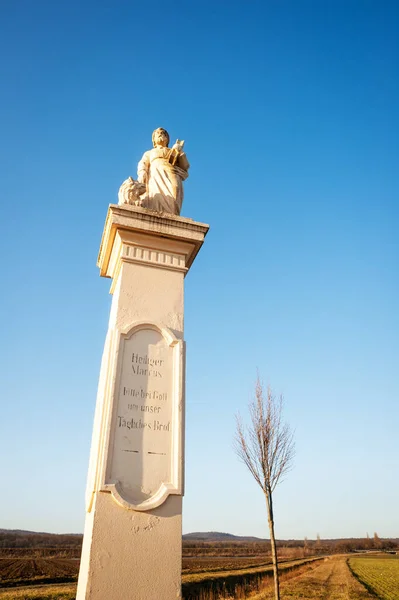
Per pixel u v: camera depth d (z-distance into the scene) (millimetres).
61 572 32906
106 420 5156
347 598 20172
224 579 25672
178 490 5031
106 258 6922
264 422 13148
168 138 7758
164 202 6895
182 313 6168
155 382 5559
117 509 4789
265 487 12516
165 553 4734
